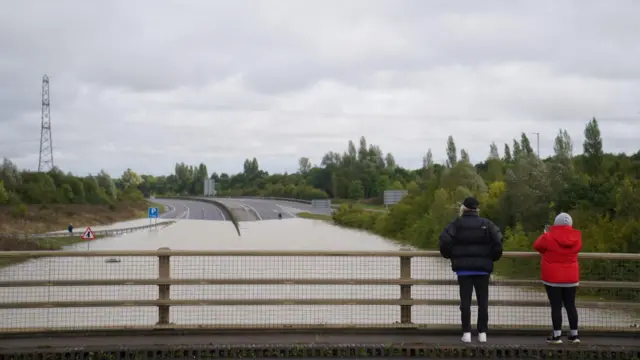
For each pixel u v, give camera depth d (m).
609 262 11.37
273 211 105.31
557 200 37.00
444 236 8.00
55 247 45.47
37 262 15.00
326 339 8.41
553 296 8.07
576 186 36.28
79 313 15.12
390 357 7.93
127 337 8.46
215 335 8.62
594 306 8.91
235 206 121.38
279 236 58.75
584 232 28.88
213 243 50.06
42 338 8.36
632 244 25.84
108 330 8.52
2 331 8.36
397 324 8.76
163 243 50.09
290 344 7.93
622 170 49.62
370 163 147.75
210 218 91.75
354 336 8.63
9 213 70.31
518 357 7.89
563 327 8.73
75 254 8.38
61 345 7.91
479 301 8.12
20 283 8.27
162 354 7.79
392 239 56.81
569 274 8.00
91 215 82.69
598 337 8.67
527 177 39.47
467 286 8.08
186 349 7.81
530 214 37.72
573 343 8.04
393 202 79.06
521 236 35.34
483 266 7.98
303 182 165.50
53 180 92.81
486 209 43.22
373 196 140.25
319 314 14.27
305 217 93.00
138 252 8.54
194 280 8.63
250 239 54.66
